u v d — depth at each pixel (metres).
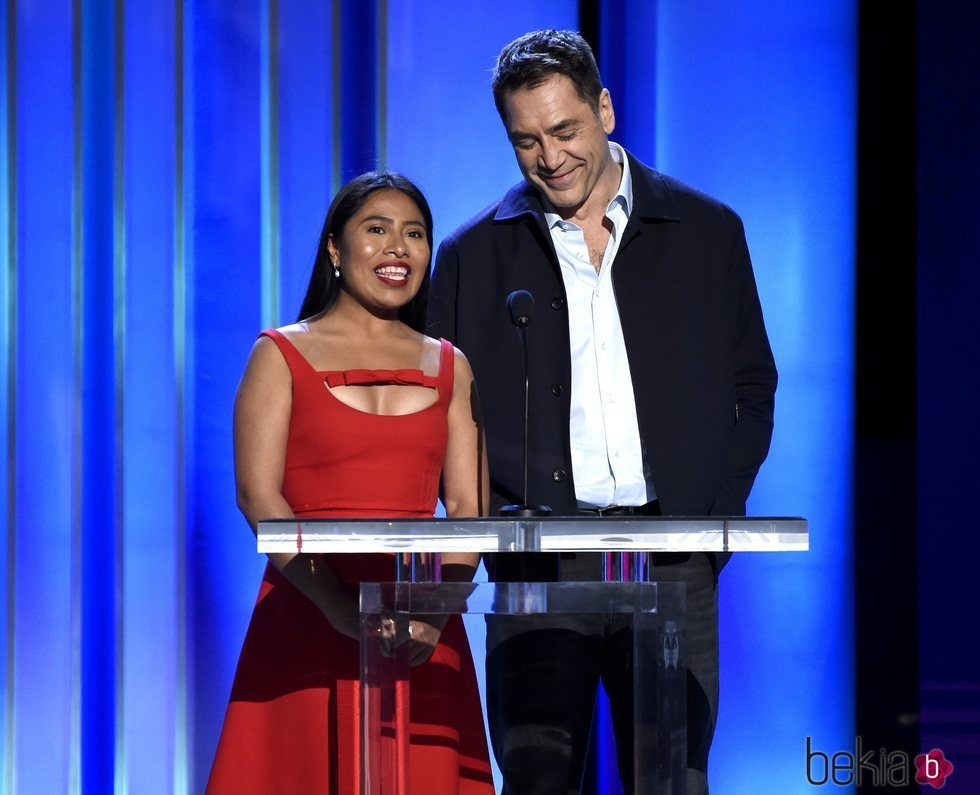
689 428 8.95
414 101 12.80
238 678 8.20
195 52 12.77
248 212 12.70
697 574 8.51
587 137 8.73
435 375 8.52
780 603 12.80
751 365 9.46
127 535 12.56
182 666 12.48
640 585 6.13
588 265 9.10
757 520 6.18
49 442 12.77
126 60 12.80
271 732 8.03
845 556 12.80
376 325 8.58
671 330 9.03
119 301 12.67
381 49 12.78
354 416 8.16
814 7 12.92
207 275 12.64
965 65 12.94
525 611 6.14
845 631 12.78
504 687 7.72
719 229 9.28
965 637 12.79
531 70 8.65
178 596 12.54
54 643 12.70
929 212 12.91
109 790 12.57
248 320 12.66
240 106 12.76
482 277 9.27
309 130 12.75
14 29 12.95
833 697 12.77
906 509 12.83
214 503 12.56
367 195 8.51
